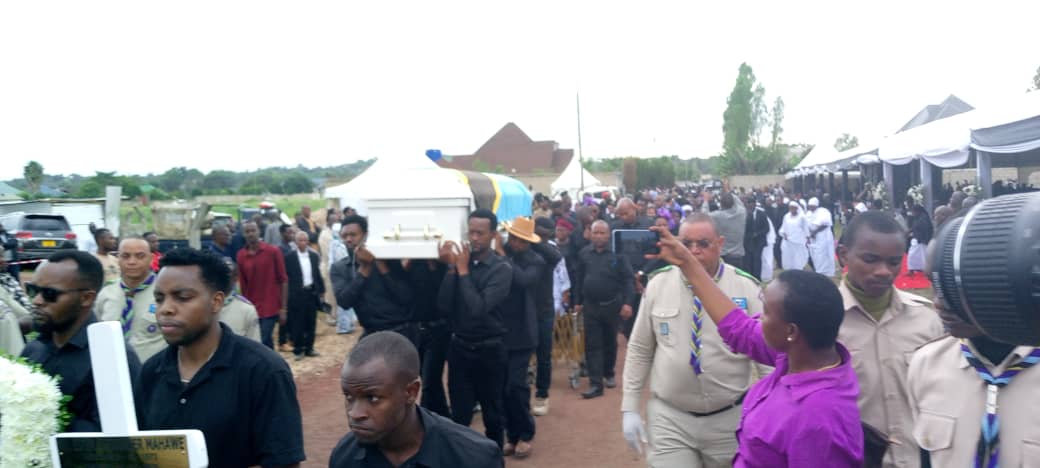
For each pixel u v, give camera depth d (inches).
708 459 152.9
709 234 155.1
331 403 328.8
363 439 87.7
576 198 1306.6
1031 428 90.5
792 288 97.3
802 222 665.0
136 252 188.1
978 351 95.8
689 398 151.1
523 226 243.4
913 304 124.6
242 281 364.2
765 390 104.0
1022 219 66.0
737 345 124.6
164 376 113.7
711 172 4958.2
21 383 98.2
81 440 89.8
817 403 94.5
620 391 327.6
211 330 113.7
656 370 156.0
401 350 89.1
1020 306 65.1
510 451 250.8
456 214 216.7
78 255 128.3
